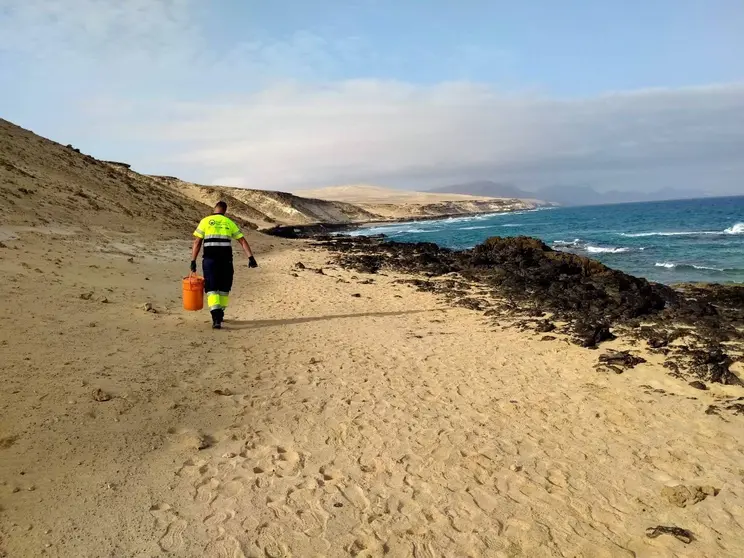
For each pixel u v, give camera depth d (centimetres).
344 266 2016
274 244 3016
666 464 463
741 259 2262
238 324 912
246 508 370
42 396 473
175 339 743
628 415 571
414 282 1599
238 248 2564
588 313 1140
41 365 539
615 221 6462
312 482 413
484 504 396
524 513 386
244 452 452
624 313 1124
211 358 684
